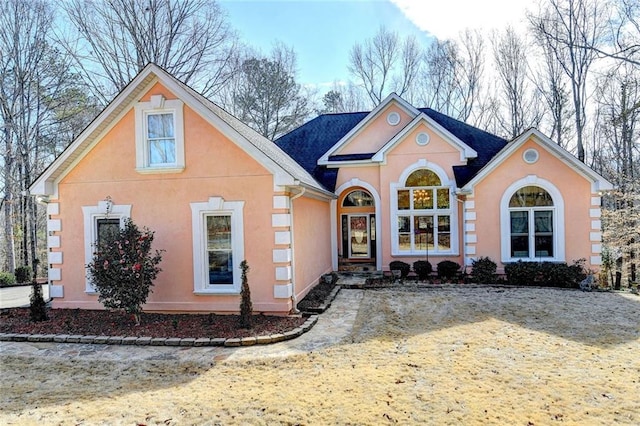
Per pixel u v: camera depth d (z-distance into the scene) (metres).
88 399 6.08
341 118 22.69
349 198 19.61
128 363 7.66
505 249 15.33
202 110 10.99
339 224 19.36
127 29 26.06
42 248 32.78
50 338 9.14
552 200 15.06
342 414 5.38
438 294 13.53
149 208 11.51
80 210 11.86
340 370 7.02
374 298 13.08
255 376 6.86
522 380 6.41
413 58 39.19
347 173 18.64
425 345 8.30
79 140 11.46
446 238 17.22
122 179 11.63
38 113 26.81
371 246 19.39
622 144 25.30
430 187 17.25
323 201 16.92
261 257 10.98
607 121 24.09
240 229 11.06
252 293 11.00
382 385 6.31
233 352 8.18
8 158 25.98
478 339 8.62
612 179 23.97
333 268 18.47
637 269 20.77
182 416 5.45
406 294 13.62
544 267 14.45
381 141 19.31
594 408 5.44
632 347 7.98
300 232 12.57
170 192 11.41
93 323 10.29
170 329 9.64
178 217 11.37
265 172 10.95
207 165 11.23
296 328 9.48
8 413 5.65
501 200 15.32
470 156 16.89
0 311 11.91
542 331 9.13
